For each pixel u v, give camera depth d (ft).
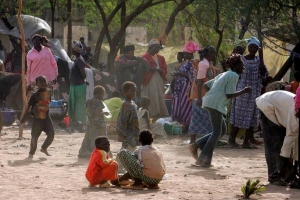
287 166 35.14
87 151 44.37
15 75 70.95
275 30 77.30
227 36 91.91
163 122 61.93
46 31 95.50
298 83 46.26
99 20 110.73
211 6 82.94
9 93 70.74
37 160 43.50
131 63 65.16
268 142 35.88
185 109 62.03
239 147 53.16
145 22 119.85
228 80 41.70
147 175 33.32
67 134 61.31
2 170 38.68
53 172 38.45
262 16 75.31
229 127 56.54
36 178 36.22
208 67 51.13
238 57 42.11
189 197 31.19
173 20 84.48
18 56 86.28
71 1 100.94
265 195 32.19
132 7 103.86
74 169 39.78
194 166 41.63
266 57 95.09
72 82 64.49
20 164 41.42
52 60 67.10
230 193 32.42
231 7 76.95
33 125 45.14
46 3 104.06
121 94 65.77
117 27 116.26
